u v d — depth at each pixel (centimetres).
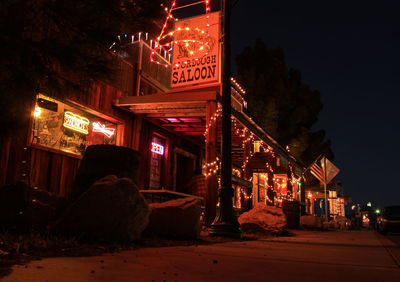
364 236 1287
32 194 598
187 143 1661
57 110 959
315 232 1495
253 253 533
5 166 796
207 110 1085
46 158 920
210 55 1144
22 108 377
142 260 400
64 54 386
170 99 1112
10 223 573
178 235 697
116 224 531
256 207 1134
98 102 1097
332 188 3450
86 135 1074
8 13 349
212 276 327
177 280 303
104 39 414
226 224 833
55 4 379
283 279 326
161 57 1466
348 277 346
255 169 1945
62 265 340
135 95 1271
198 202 744
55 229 524
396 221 1549
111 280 290
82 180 638
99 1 399
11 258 360
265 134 1652
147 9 428
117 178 575
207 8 1187
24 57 358
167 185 1466
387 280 334
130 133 1259
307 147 3353
